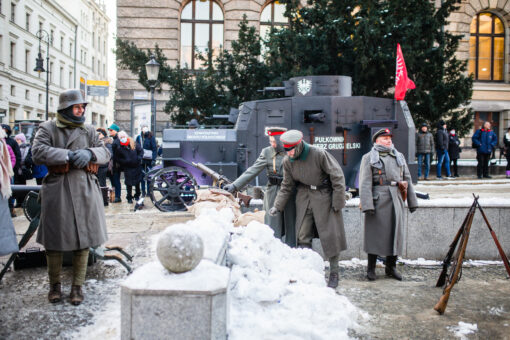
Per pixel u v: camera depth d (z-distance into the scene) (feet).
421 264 18.48
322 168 14.85
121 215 25.08
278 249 13.43
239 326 9.83
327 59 45.68
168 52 64.69
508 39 77.05
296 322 10.12
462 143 74.28
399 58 31.73
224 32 66.90
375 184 16.21
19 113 124.77
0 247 10.45
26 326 10.59
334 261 15.16
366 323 11.95
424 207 18.98
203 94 49.01
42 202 12.00
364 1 44.42
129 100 64.34
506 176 50.21
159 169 28.32
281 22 67.97
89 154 11.98
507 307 13.43
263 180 29.40
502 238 19.21
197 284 8.18
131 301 8.08
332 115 30.35
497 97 75.66
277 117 30.04
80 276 12.24
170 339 8.09
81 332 10.27
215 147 29.14
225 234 12.31
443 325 11.93
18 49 124.06
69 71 167.63
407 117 31.68
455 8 47.14
